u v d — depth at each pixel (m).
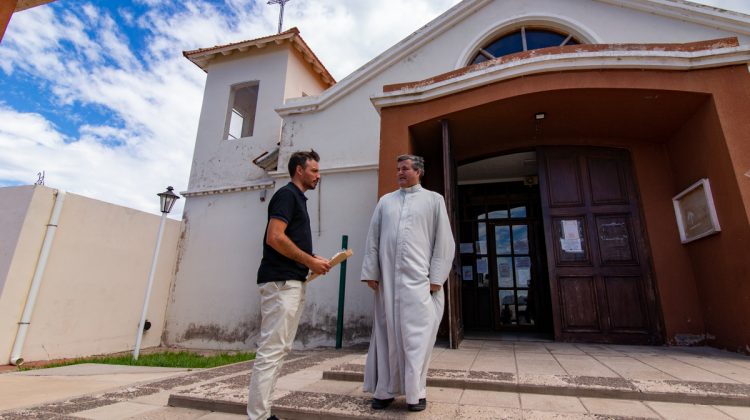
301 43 9.66
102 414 2.35
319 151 7.11
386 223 2.54
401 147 5.05
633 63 4.36
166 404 2.58
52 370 4.64
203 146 9.45
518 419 2.04
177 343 7.90
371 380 2.38
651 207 5.21
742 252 3.94
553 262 5.34
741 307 3.97
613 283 5.12
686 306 4.77
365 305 5.97
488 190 7.88
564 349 4.32
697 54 4.22
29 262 5.83
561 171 5.66
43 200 6.09
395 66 7.18
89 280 6.68
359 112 7.10
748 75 4.22
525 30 6.78
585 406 2.27
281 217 2.11
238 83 9.76
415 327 2.22
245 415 2.34
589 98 4.64
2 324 5.44
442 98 5.03
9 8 2.51
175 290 8.32
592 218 5.40
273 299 2.08
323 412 2.21
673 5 5.76
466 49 6.82
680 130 5.00
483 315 7.15
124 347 7.21
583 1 6.40
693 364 3.33
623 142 5.53
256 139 8.98
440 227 2.47
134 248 7.58
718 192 4.26
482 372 2.94
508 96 4.67
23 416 2.29
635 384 2.52
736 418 2.03
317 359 4.08
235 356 5.80
